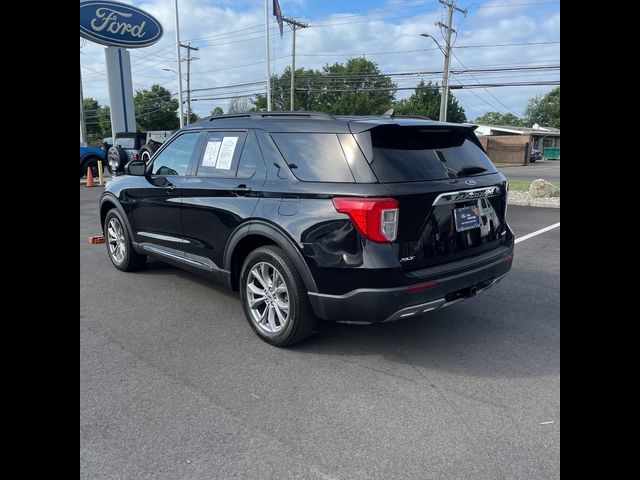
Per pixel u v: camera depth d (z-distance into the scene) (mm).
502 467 2547
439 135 3877
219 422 2943
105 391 3279
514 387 3350
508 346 3998
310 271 3545
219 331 4312
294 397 3229
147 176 5355
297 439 2785
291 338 3834
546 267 6336
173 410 3068
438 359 3777
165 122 81625
